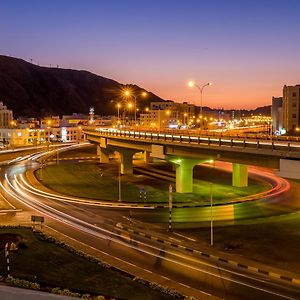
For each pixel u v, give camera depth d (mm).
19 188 76875
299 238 43469
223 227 48531
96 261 35312
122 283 30422
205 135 70938
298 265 35125
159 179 87312
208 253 38438
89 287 29219
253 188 76312
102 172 97312
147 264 35688
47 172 98125
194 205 61219
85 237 44156
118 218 53375
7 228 45562
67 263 34375
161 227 48500
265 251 39094
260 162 54500
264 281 31859
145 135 78062
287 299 28562
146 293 28625
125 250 39625
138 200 64938
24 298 12461
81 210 58250
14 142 177625
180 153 69500
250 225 49438
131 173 96250
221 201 64438
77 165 111375
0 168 106938
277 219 52719
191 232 46188
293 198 67312
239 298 28781
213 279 32281
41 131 186750
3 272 31094
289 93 173125
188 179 72188
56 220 52094
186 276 32875
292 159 47094
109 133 98188
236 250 39406
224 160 61031
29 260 34406
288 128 173750
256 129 186500
